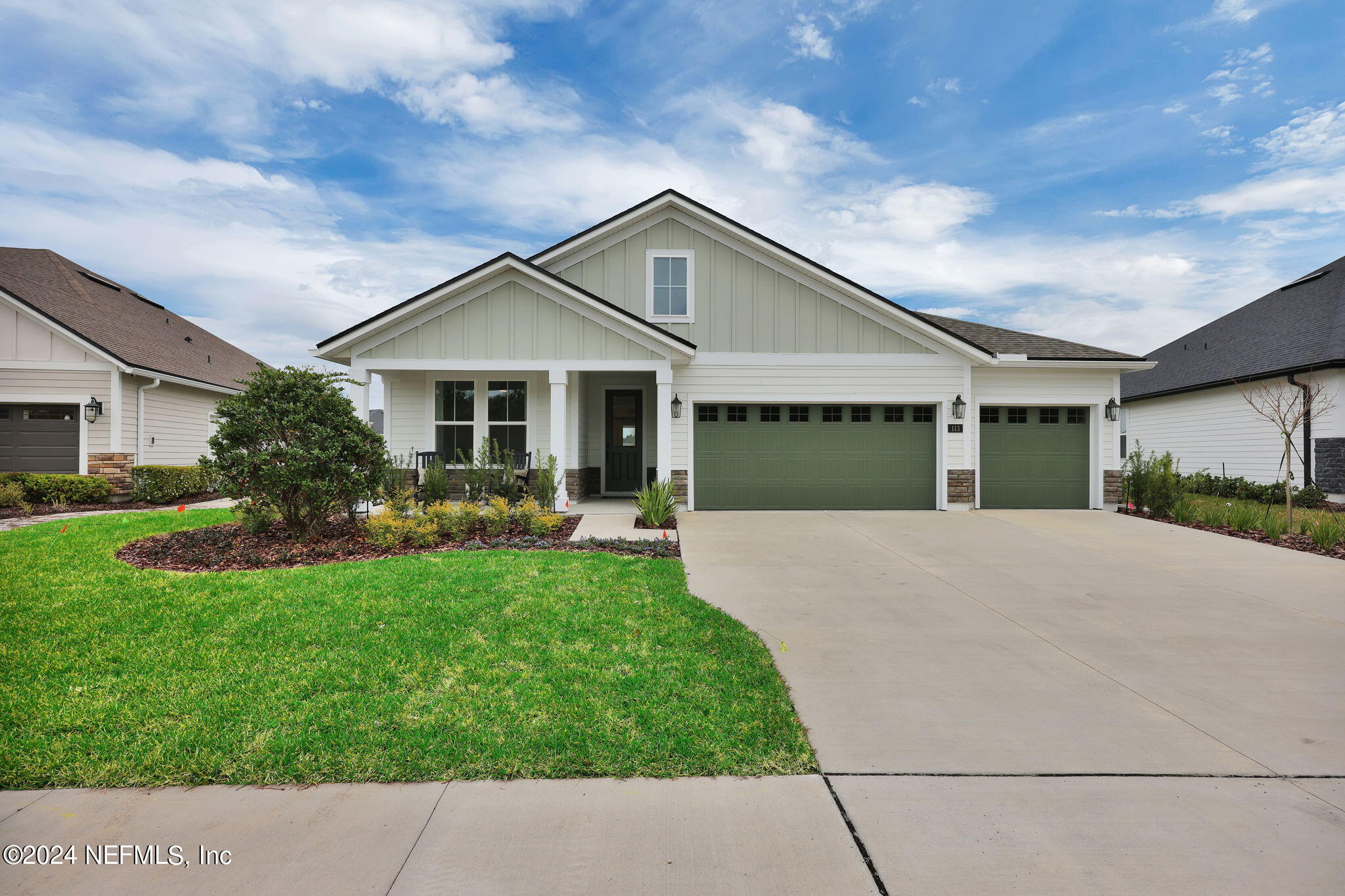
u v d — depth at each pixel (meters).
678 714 3.58
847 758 3.23
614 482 14.84
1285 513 12.47
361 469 8.72
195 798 2.84
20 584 6.01
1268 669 4.52
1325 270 19.16
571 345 11.42
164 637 4.64
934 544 9.12
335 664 4.20
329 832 2.59
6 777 2.95
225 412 8.20
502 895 2.23
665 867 2.39
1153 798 2.90
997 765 3.17
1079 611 5.91
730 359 12.82
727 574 7.21
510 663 4.25
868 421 12.98
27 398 14.17
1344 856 2.49
